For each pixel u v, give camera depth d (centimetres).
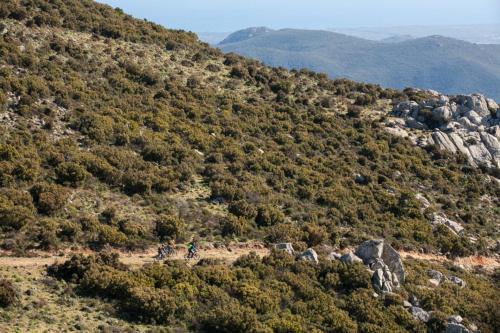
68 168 4616
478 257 5522
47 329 2712
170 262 3719
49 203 4128
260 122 7044
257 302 3341
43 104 5562
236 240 4488
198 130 6238
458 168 7231
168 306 3069
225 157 5897
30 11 7394
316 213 5250
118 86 6638
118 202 4553
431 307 3897
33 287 3152
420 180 6750
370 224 5416
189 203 4841
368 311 3569
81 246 3891
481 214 6391
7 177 4306
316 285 3812
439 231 5631
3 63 5997
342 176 6250
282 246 4309
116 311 3061
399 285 4056
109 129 5556
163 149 5459
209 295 3334
